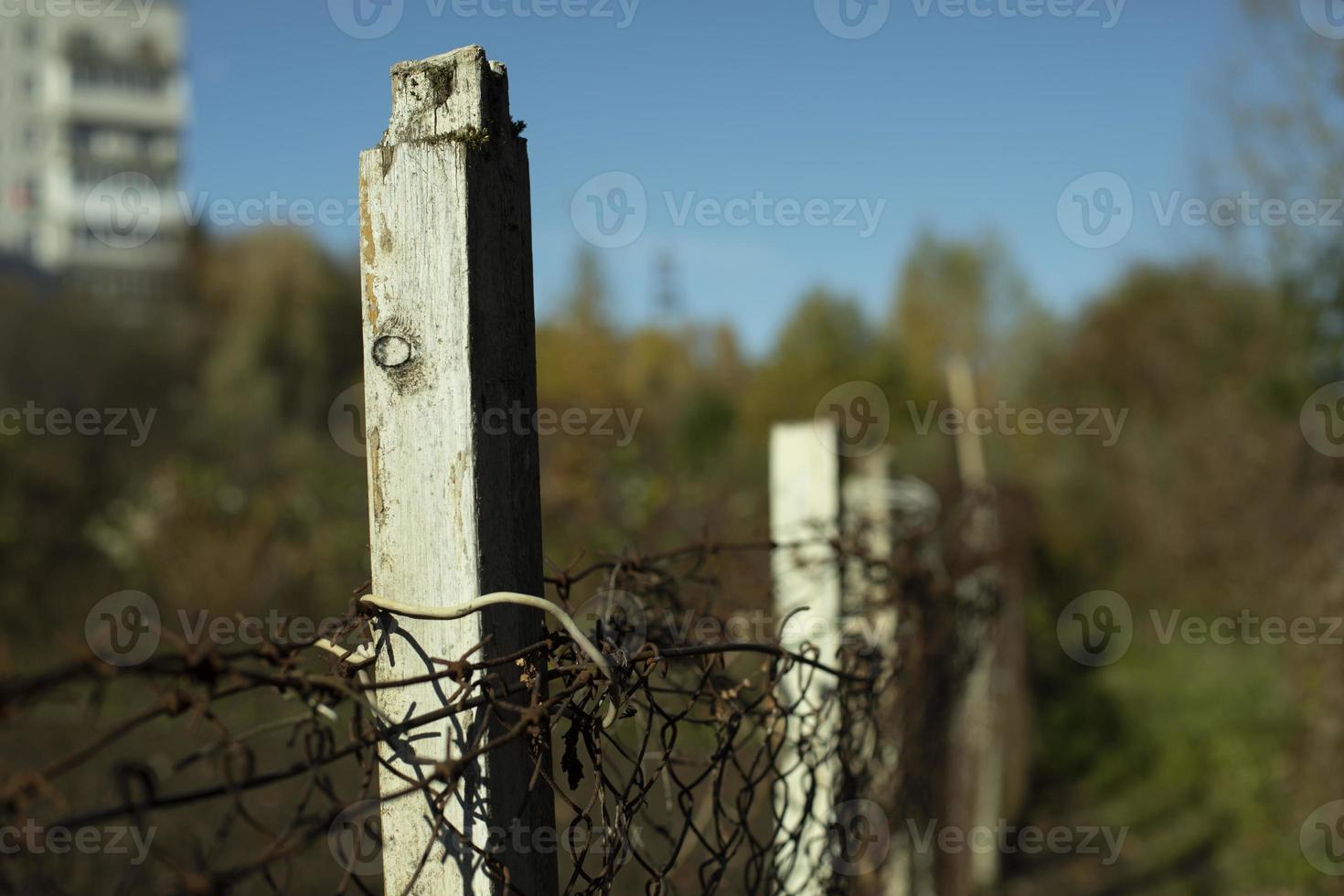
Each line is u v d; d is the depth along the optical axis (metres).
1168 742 5.90
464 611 1.04
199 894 0.75
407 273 1.07
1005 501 4.86
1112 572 9.16
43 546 6.81
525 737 1.07
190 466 6.63
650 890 1.26
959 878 3.73
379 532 1.09
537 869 1.08
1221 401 8.63
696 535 5.43
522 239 1.12
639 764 1.23
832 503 2.40
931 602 2.65
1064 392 13.33
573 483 5.68
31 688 0.71
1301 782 4.33
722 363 19.12
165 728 3.76
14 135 38.72
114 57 38.84
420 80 1.08
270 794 3.19
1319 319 8.66
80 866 2.38
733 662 1.71
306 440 12.34
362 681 1.09
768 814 2.31
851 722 1.88
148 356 15.71
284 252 16.66
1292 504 5.70
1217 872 4.72
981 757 4.21
